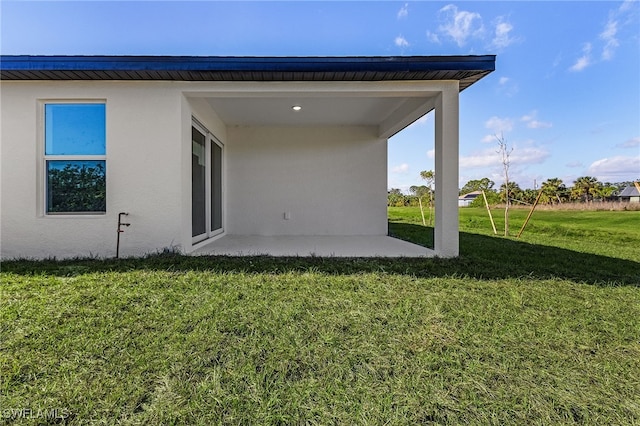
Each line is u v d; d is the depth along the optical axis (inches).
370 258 177.3
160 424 59.6
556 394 69.4
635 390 71.4
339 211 298.7
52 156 179.2
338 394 68.3
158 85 176.9
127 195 177.8
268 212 296.4
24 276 135.6
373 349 84.9
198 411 62.7
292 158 297.0
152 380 71.3
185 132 183.6
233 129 295.1
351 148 297.9
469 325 99.0
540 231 405.7
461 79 179.5
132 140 177.3
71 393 66.6
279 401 65.8
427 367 78.0
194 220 216.1
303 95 185.2
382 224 299.4
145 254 177.8
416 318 102.8
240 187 295.6
